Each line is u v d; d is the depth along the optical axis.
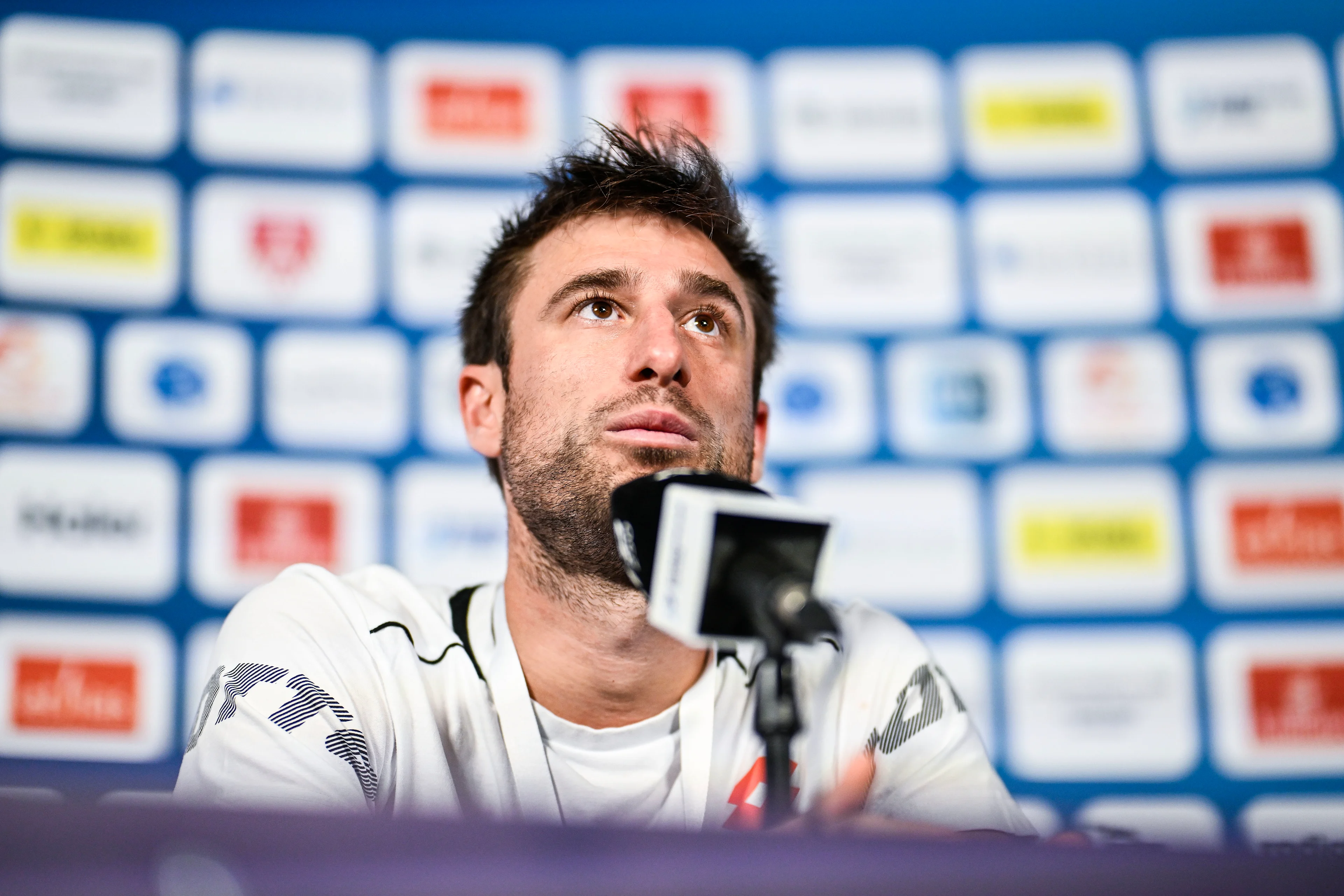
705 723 2.89
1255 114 7.35
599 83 7.26
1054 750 6.71
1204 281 7.17
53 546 6.36
